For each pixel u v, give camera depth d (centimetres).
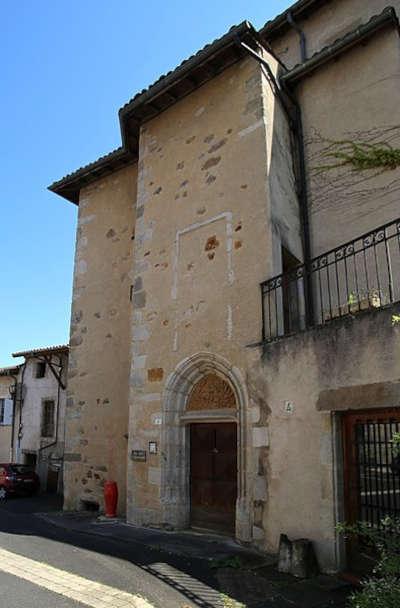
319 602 457
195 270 831
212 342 770
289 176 861
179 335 826
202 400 796
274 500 616
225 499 745
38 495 1694
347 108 862
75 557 614
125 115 1004
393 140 793
